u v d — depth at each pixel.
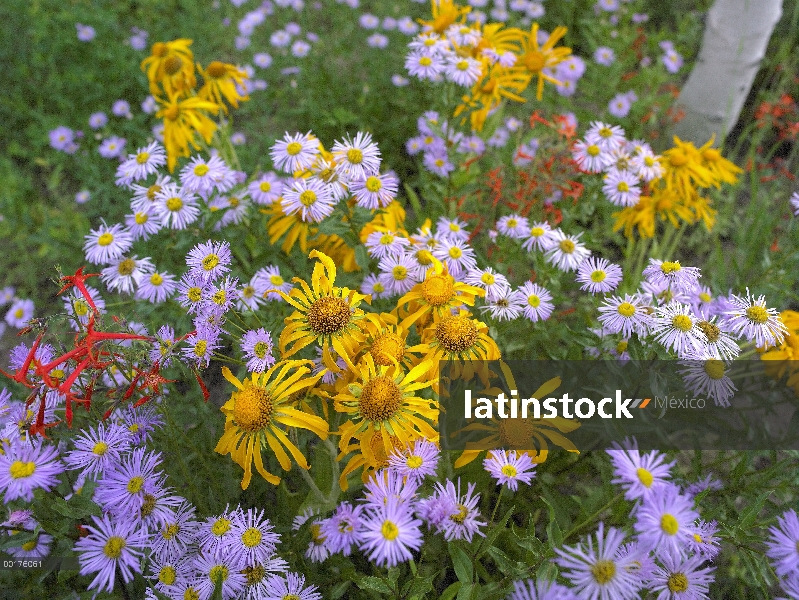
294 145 0.57
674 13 1.29
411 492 0.38
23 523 0.42
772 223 0.76
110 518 0.41
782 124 0.96
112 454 0.40
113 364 0.40
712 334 0.43
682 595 0.38
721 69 0.92
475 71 0.66
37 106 1.07
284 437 0.39
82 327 0.41
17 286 0.84
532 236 0.60
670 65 1.02
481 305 0.54
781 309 0.72
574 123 0.82
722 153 1.00
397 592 0.40
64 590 0.50
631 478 0.34
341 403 0.41
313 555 0.45
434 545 0.47
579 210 0.71
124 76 1.10
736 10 0.88
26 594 0.49
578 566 0.35
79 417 0.46
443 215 0.75
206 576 0.40
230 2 1.26
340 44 1.12
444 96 0.68
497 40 0.76
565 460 0.55
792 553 0.35
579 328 0.64
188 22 1.20
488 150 0.85
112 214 0.88
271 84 1.09
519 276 0.71
